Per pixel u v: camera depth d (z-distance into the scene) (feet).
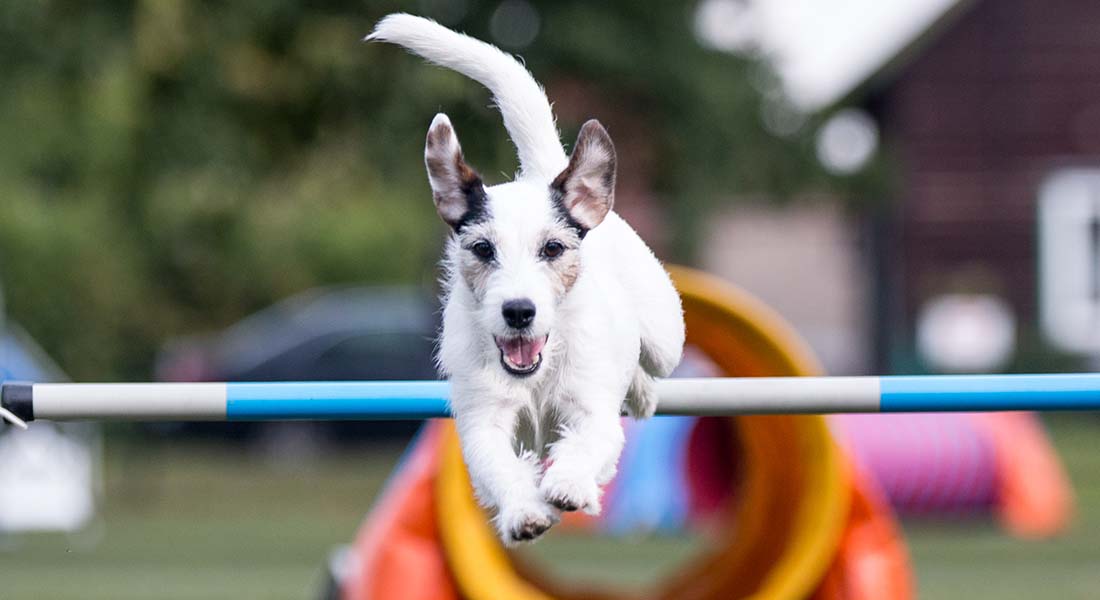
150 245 80.48
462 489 27.12
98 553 47.26
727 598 31.76
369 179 62.75
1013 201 94.38
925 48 94.53
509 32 67.21
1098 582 40.45
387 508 28.14
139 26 58.70
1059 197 94.22
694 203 75.15
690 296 27.32
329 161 62.69
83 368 74.64
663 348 18.86
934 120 94.73
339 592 29.19
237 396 19.75
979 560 45.32
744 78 74.79
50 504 51.24
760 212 114.32
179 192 66.49
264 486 67.77
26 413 19.62
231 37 59.11
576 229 17.67
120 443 77.56
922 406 19.79
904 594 26.81
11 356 50.08
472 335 17.48
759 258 131.75
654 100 72.95
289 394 19.84
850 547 26.84
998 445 55.26
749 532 32.04
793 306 131.54
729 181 76.79
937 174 94.79
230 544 49.11
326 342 74.49
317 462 77.92
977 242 94.58
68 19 59.16
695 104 72.49
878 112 96.78
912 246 94.68
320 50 58.70
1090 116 94.12
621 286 18.65
